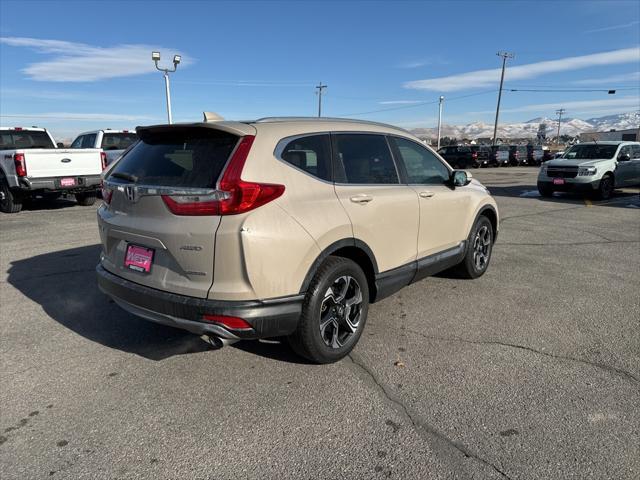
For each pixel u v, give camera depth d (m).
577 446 2.52
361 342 3.80
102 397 3.03
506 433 2.63
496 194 15.45
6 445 2.57
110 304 4.70
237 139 2.97
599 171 13.27
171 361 3.51
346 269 3.35
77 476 2.34
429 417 2.79
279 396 3.02
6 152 10.30
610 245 7.34
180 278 2.93
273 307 2.90
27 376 3.29
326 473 2.35
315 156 3.33
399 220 3.87
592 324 4.16
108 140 13.84
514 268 5.96
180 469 2.38
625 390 3.07
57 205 12.42
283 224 2.89
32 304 4.70
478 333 3.98
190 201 2.82
